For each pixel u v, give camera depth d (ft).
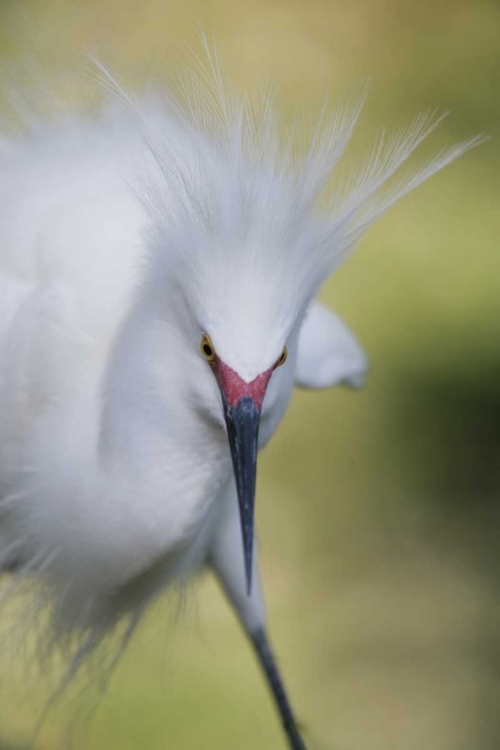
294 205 13.76
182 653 15.15
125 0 19.02
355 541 17.08
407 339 17.37
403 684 15.87
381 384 17.49
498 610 16.65
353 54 19.21
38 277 14.19
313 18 19.74
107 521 13.99
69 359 14.08
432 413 17.54
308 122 14.80
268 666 14.48
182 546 13.99
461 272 17.43
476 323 17.31
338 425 17.74
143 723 14.97
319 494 17.42
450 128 18.34
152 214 13.85
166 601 14.38
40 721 14.38
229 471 13.94
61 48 15.02
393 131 17.84
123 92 14.08
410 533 17.33
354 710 15.64
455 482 17.54
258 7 19.66
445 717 15.70
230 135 13.96
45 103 14.47
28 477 14.12
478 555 16.98
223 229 13.73
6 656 14.56
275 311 13.71
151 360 13.87
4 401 14.12
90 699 14.62
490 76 18.94
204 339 13.74
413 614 16.52
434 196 17.83
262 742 14.99
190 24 19.07
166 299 13.83
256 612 14.47
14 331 14.14
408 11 19.88
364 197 13.92
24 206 14.24
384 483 17.53
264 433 13.89
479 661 16.30
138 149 14.25
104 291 14.11
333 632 16.26
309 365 14.52
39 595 14.24
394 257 17.47
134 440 13.92
